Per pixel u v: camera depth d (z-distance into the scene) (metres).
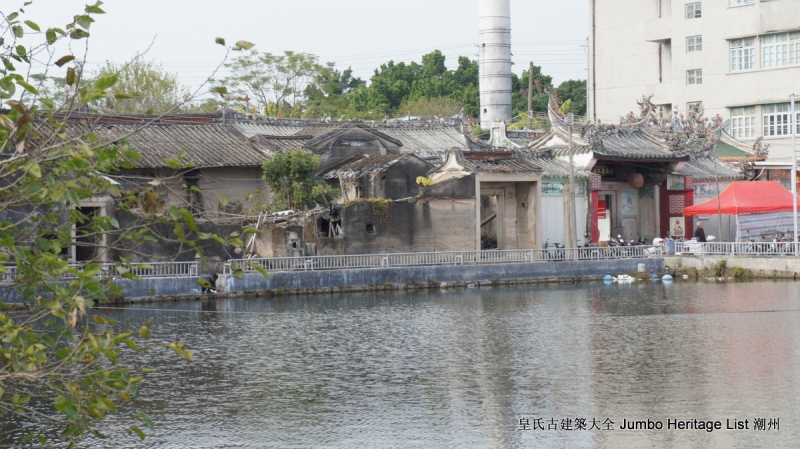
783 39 78.50
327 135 59.78
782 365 27.30
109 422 21.83
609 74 91.31
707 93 83.00
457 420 21.69
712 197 67.81
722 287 49.50
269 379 26.19
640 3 89.00
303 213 49.16
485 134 93.25
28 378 11.55
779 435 20.20
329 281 47.12
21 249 11.41
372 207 51.00
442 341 32.28
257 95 82.19
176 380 26.11
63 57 11.63
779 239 58.94
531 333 33.94
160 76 80.06
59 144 11.45
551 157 62.56
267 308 41.22
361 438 20.28
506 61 98.25
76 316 11.21
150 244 44.16
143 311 40.16
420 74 132.00
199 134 56.16
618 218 64.56
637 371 26.78
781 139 78.62
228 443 20.03
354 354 29.88
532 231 56.78
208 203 52.78
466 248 53.50
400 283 48.97
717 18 82.00
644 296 45.59
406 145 66.81
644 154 61.59
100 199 42.84
